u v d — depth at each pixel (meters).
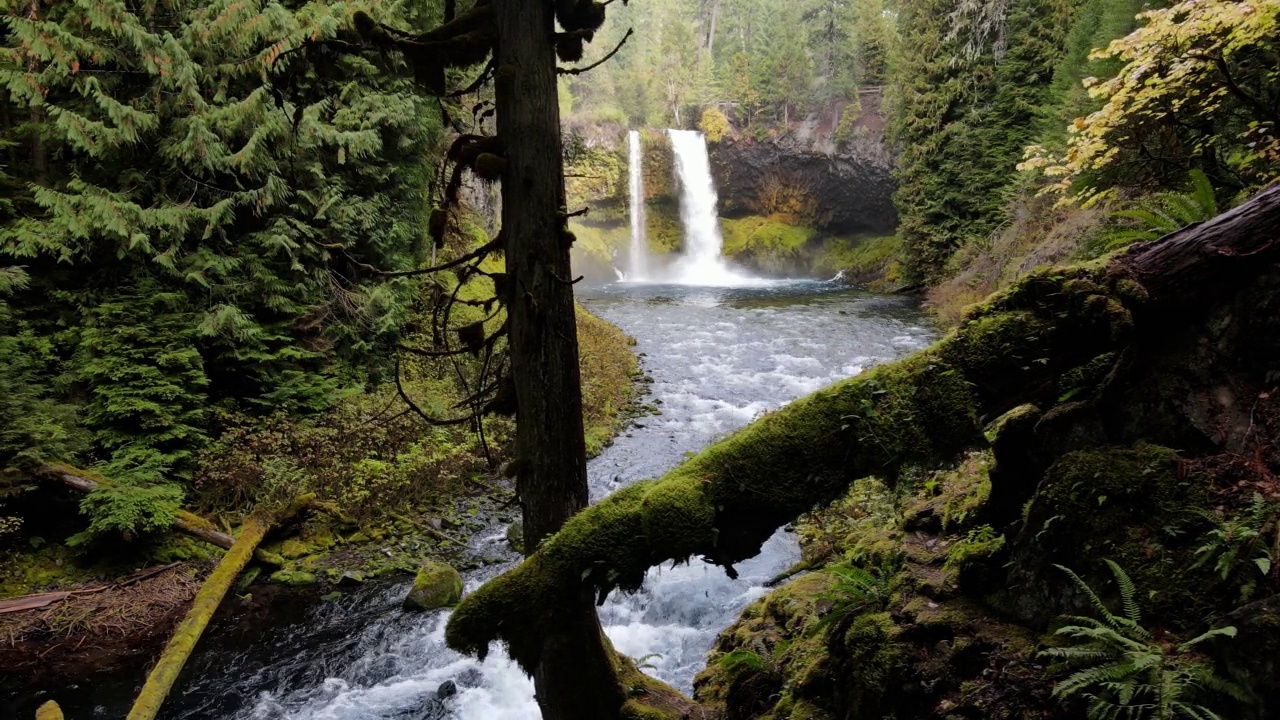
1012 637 2.54
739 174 37.69
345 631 6.26
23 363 6.80
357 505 8.08
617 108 38.66
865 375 2.86
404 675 5.70
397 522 8.12
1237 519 2.15
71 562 6.74
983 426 2.71
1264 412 2.36
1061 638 2.37
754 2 48.12
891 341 16.77
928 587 3.00
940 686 2.54
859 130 33.88
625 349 15.96
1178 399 2.55
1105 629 2.10
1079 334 2.62
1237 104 5.86
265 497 7.66
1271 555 2.01
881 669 2.71
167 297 7.78
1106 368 2.79
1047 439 2.83
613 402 12.21
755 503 2.76
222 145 8.05
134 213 7.44
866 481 5.96
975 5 22.44
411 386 10.30
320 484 8.17
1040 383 2.71
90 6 6.92
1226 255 2.43
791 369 14.69
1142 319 2.57
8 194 7.52
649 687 4.02
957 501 3.64
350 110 9.70
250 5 7.88
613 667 3.84
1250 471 2.28
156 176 8.16
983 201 21.95
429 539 7.93
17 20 6.60
